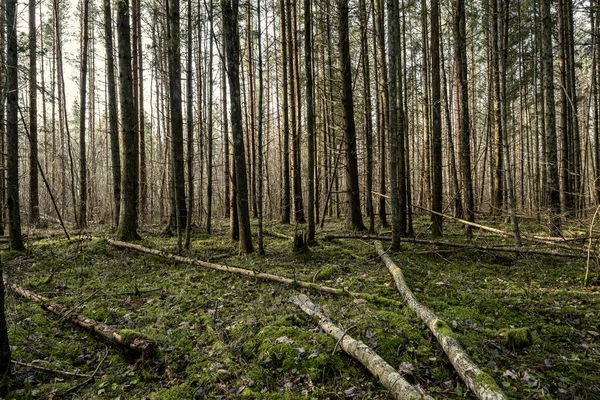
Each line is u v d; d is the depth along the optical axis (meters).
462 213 15.40
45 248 9.99
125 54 11.02
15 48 8.97
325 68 19.91
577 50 18.53
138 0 16.72
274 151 29.34
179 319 5.64
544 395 3.51
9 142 9.23
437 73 11.62
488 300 5.86
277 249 10.15
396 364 4.09
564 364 4.07
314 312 5.40
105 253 9.62
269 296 6.46
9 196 9.36
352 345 4.23
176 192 9.65
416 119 27.89
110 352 4.70
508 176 9.57
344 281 7.11
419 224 16.12
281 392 3.75
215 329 5.19
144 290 6.87
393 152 9.11
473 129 23.55
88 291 6.90
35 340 4.86
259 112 9.04
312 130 10.11
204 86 17.08
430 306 5.70
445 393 3.59
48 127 25.16
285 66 16.11
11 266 8.26
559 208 11.14
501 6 9.84
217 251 10.16
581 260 8.35
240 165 9.55
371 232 12.19
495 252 9.11
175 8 11.48
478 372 3.53
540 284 6.86
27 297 6.34
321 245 10.25
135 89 16.31
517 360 4.18
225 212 21.45
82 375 4.16
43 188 21.84
